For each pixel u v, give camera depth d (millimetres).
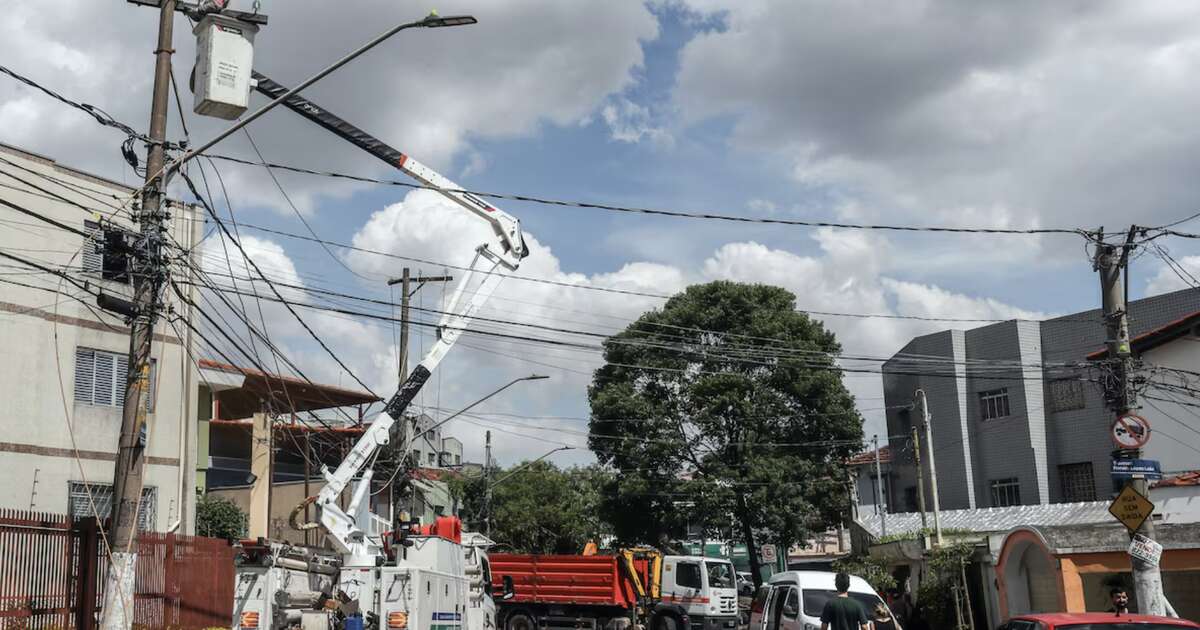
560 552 56906
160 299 14055
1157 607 18125
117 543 12828
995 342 46438
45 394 24031
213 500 33500
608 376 50844
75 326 24812
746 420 46406
